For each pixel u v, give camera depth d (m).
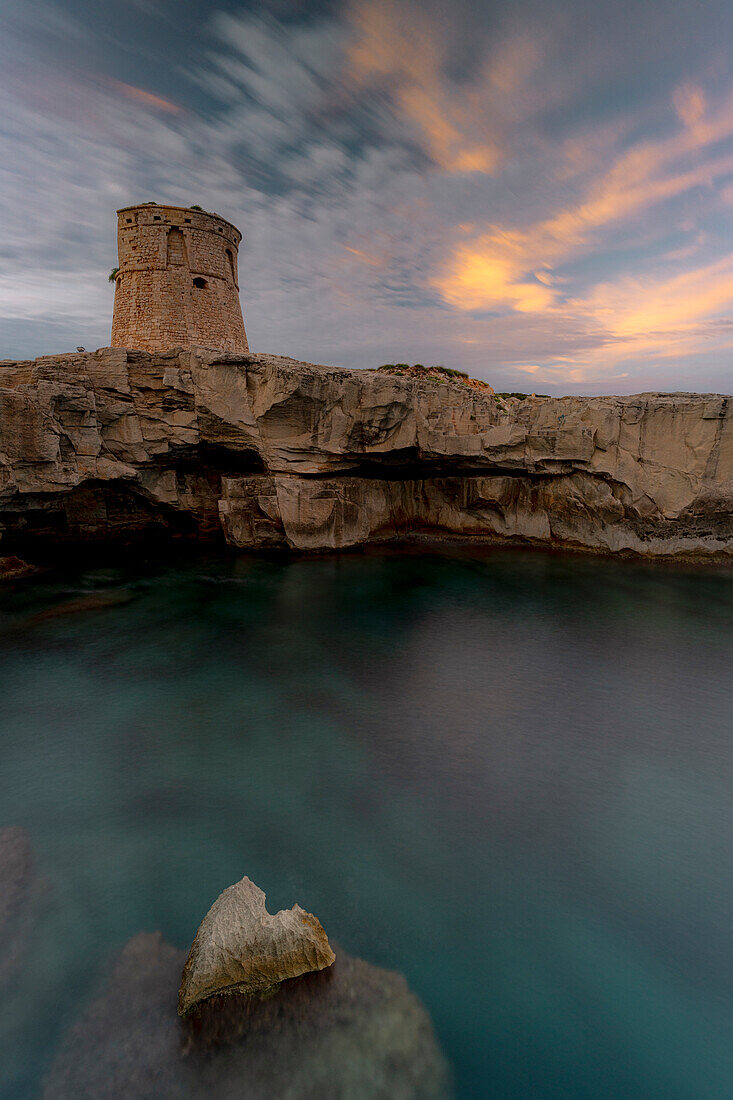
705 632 24.56
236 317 43.09
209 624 24.56
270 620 25.27
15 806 12.80
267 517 35.25
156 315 38.94
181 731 16.12
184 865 11.20
